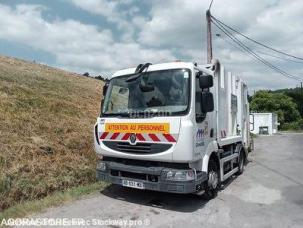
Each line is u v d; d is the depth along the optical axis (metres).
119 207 6.86
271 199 7.73
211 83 6.70
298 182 9.73
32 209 6.49
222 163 8.35
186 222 6.06
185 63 6.70
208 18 16.75
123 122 6.92
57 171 8.60
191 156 6.30
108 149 7.12
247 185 9.23
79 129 12.62
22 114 12.05
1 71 19.02
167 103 6.57
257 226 5.91
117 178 7.00
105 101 7.46
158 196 7.71
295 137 32.75
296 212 6.75
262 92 62.22
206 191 7.38
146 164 6.74
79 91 20.67
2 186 7.18
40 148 9.62
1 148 8.83
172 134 6.32
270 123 41.59
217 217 6.36
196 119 6.59
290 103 61.12
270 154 17.00
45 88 17.89
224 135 8.80
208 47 16.64
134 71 7.22
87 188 8.10
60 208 6.69
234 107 10.13
